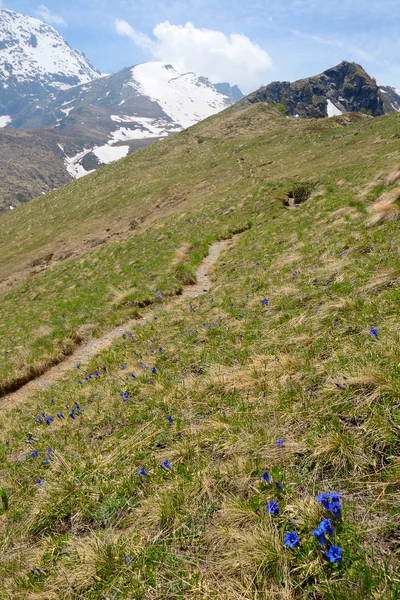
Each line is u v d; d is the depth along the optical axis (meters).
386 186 18.31
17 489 6.23
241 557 3.37
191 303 14.48
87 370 12.06
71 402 9.41
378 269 8.70
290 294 9.79
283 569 3.11
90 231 53.44
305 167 44.78
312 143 59.44
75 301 21.84
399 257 8.80
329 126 67.62
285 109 107.50
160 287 19.34
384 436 3.97
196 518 4.07
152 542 3.95
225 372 7.12
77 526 4.75
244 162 60.31
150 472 5.10
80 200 69.06
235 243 23.94
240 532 3.66
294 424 4.93
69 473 5.70
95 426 7.30
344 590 2.77
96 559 3.88
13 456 7.97
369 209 14.54
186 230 32.69
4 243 61.62
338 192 23.80
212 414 6.10
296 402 5.37
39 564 4.27
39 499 5.43
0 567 4.45
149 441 5.87
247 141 73.06
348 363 5.46
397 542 3.06
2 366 15.03
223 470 4.54
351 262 9.85
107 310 18.44
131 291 19.64
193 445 5.32
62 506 5.11
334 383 5.14
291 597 2.95
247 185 45.25
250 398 6.03
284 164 51.31
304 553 3.18
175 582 3.44
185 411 6.45
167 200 54.84
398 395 4.35
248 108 99.62
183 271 20.44
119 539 4.08
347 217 15.78
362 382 4.84
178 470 4.92
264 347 7.58
